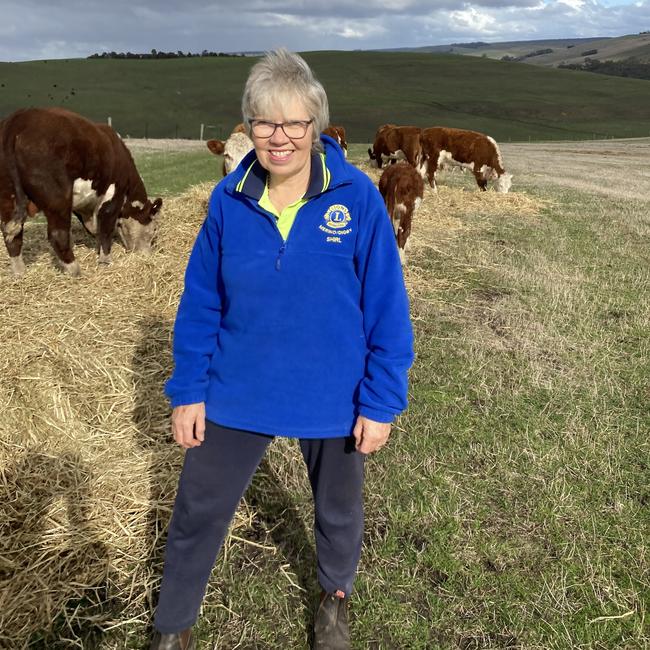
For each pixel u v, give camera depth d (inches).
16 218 223.3
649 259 301.0
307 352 74.4
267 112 68.3
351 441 78.7
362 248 73.5
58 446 131.5
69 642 91.2
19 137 212.8
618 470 135.6
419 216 386.6
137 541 109.2
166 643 83.8
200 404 78.1
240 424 76.7
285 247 72.4
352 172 73.6
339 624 90.8
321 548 87.2
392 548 111.7
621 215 406.0
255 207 72.8
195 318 78.7
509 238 339.3
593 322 219.0
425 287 255.6
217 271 77.9
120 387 156.8
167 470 127.0
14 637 90.9
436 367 182.9
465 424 153.0
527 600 101.3
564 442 145.9
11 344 168.4
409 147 519.8
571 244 328.8
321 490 82.2
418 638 94.4
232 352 76.2
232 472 79.3
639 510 123.1
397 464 136.1
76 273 233.0
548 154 921.5
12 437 132.0
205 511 79.4
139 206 267.9
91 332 182.7
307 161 73.0
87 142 227.8
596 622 97.5
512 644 94.3
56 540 107.4
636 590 103.5
